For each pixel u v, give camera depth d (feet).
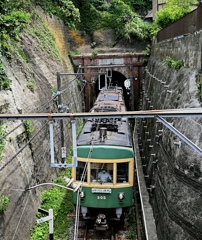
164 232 26.53
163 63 48.73
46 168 39.86
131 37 84.74
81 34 85.05
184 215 22.65
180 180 24.45
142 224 33.71
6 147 28.73
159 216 29.66
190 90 27.73
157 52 61.52
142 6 114.52
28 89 40.96
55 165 18.62
